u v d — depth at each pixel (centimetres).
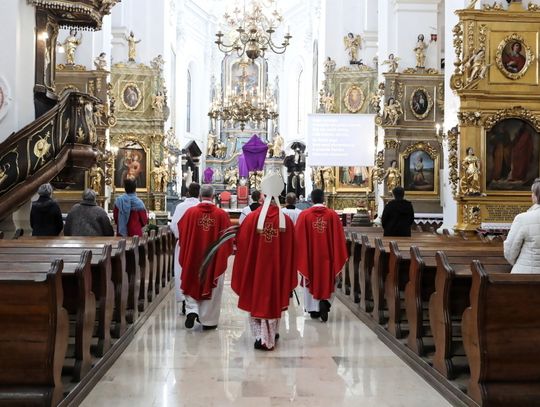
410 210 954
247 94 2544
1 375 423
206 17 3494
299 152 2939
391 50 1834
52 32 1145
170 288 1134
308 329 777
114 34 2200
